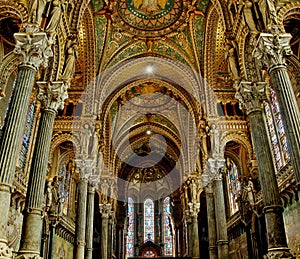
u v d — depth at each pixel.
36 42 10.74
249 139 20.23
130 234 45.78
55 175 21.02
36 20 11.17
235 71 13.83
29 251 9.96
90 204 21.33
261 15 12.26
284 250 10.11
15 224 15.14
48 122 12.25
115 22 22.16
